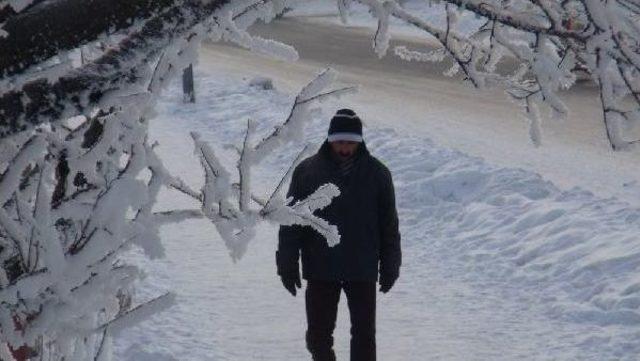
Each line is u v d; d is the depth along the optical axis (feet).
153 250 12.03
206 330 35.17
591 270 42.32
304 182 27.78
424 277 44.70
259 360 32.45
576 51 13.07
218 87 119.85
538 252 46.42
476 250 49.06
